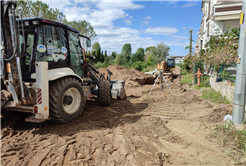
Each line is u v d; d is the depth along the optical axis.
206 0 18.23
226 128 3.89
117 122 4.48
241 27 4.00
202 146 3.29
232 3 13.63
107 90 5.97
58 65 4.38
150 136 3.69
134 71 17.42
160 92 8.88
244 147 3.14
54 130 3.85
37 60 3.91
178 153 3.04
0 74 3.42
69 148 3.06
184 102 6.63
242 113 4.06
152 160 2.78
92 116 4.97
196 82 10.98
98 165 2.60
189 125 4.35
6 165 2.57
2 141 3.30
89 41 5.89
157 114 5.26
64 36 4.64
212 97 7.28
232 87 6.48
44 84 3.56
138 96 8.12
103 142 3.30
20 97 3.46
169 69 15.63
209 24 15.49
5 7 3.23
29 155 2.83
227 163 2.73
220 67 8.58
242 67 3.98
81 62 5.48
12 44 3.41
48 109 3.67
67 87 4.12
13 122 4.06
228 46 8.37
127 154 2.93
